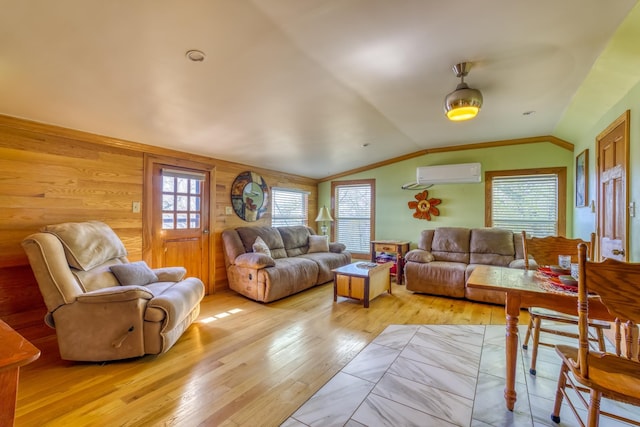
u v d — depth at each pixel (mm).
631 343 1718
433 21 1741
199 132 3299
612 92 2584
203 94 2480
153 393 1938
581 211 3924
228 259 4336
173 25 1648
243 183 4852
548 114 3498
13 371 854
